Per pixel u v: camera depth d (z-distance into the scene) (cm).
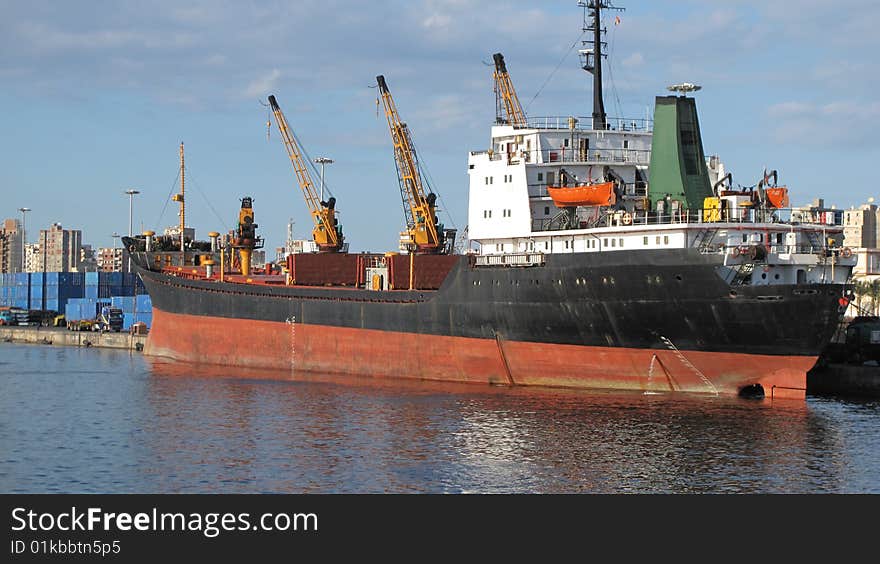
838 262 7631
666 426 6300
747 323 6869
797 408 6819
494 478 5253
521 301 7869
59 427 6681
